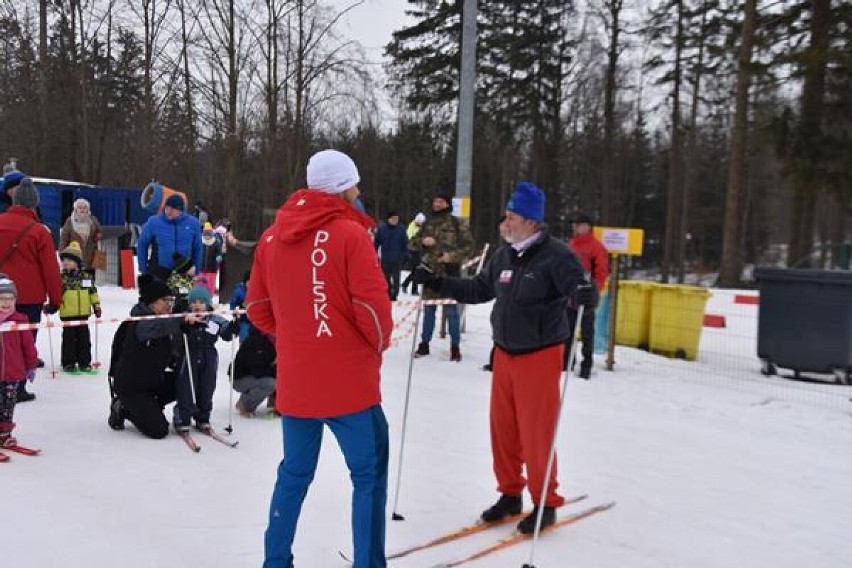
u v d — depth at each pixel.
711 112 31.03
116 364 5.00
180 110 21.52
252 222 34.28
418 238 8.05
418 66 29.41
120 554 3.16
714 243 48.34
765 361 8.51
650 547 3.58
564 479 4.59
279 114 21.16
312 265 2.67
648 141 46.97
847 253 13.08
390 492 4.18
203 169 32.81
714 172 42.16
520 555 3.39
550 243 3.54
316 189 2.79
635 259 47.88
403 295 14.66
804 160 14.24
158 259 6.71
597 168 36.09
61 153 28.39
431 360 8.49
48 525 3.41
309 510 3.80
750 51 17.25
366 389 2.76
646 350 9.80
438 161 36.44
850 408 7.02
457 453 5.01
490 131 31.94
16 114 25.80
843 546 3.73
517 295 3.54
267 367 5.64
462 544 3.48
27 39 24.33
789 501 4.39
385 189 41.16
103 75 28.30
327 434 5.22
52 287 5.61
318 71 18.52
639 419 6.33
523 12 29.27
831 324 7.99
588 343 7.91
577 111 33.19
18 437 4.75
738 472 4.94
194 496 3.90
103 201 15.45
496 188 44.06
